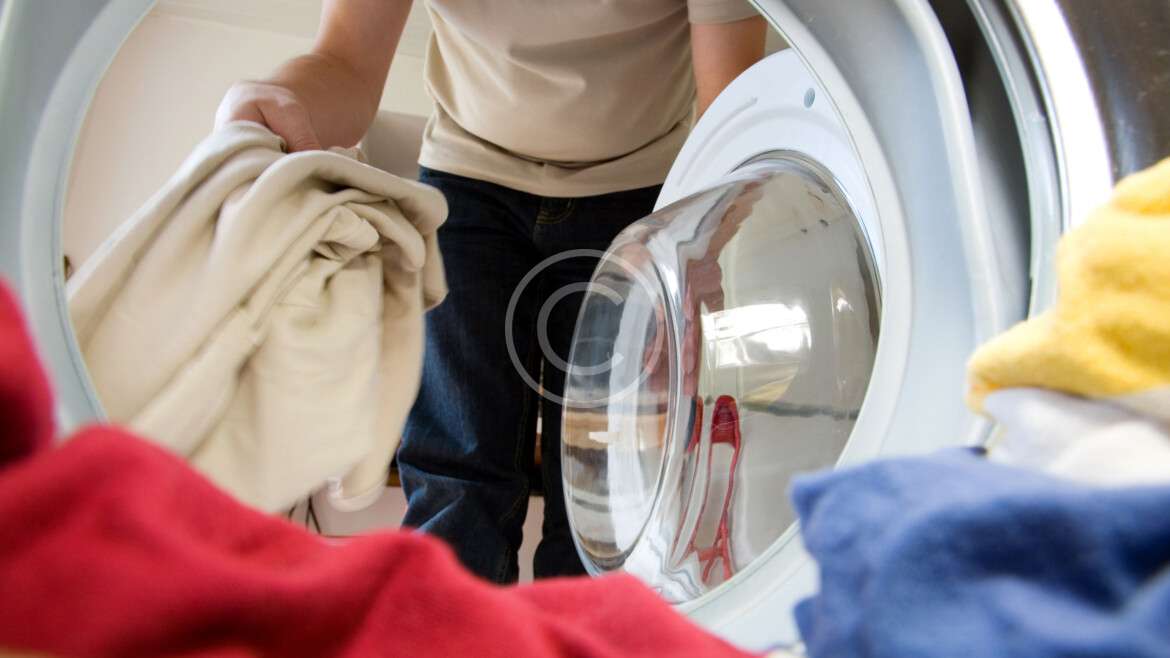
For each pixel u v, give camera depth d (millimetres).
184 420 567
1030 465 285
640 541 812
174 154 1751
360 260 738
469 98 1013
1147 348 264
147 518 181
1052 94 452
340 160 681
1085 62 450
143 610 165
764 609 508
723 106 853
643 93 988
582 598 307
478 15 899
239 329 593
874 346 643
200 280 589
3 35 396
